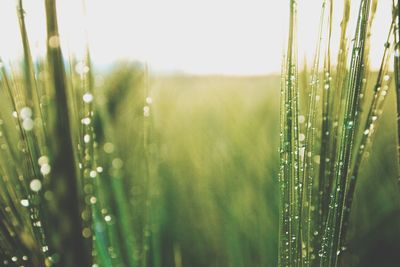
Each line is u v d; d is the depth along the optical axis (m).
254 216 0.31
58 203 0.15
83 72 0.17
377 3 0.17
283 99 0.16
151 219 0.23
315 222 0.17
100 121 0.25
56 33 0.14
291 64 0.16
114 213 0.21
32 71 0.15
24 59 0.15
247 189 0.33
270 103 0.57
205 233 0.33
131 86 0.38
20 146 0.16
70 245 0.15
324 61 0.17
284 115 0.16
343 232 0.18
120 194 0.22
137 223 0.23
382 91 0.17
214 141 0.43
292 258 0.17
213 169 0.39
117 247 0.21
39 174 0.15
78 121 0.16
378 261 0.28
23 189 0.16
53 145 0.14
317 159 0.18
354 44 0.16
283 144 0.16
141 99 0.36
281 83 0.16
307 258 0.17
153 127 0.24
